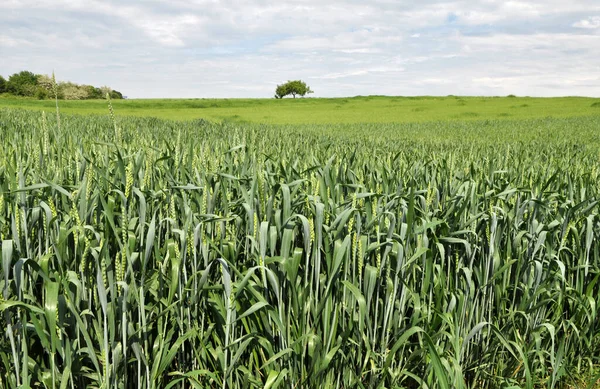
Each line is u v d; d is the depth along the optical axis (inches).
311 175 198.7
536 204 173.5
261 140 474.9
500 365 164.6
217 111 2352.4
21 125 583.5
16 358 111.2
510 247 165.6
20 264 103.7
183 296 133.1
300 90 4773.6
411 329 123.3
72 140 275.7
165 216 163.8
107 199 145.4
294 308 128.3
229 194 160.1
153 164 184.9
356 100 3563.0
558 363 151.0
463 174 238.4
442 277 145.6
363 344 147.0
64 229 116.4
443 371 113.6
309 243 128.3
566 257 182.2
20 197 125.8
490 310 163.0
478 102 3139.8
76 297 116.1
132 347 118.7
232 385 135.9
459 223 173.3
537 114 2129.7
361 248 133.7
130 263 116.6
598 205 186.1
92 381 133.2
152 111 2261.3
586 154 461.4
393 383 139.8
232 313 129.0
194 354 141.1
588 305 173.0
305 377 132.3
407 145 602.5
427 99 3681.1
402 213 151.1
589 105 2682.1
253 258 137.9
